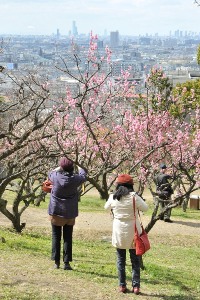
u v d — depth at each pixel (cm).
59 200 902
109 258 1309
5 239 1318
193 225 2058
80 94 1212
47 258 1077
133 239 810
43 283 825
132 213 813
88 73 1309
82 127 1480
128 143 1728
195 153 1944
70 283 847
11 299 713
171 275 1119
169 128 2038
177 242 1734
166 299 828
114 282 902
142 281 990
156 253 1532
